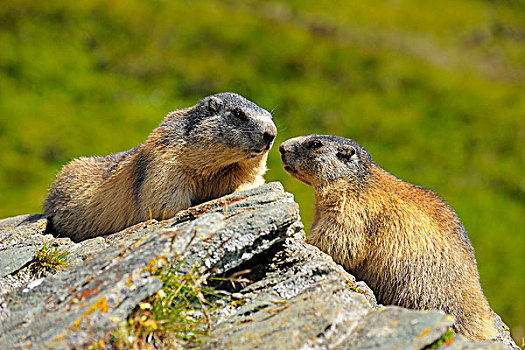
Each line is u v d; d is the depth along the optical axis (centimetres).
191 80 4384
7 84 3962
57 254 978
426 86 4856
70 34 4438
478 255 3419
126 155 1240
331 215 1219
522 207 3909
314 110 4294
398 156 4097
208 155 1123
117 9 4744
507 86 5150
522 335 2934
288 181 3534
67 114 3909
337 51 4981
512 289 3197
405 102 4641
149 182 1132
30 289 824
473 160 4241
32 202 3291
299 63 4725
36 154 3612
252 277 909
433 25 5938
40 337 720
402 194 1209
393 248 1134
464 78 5112
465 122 4575
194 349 764
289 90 4444
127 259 810
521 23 6231
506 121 4591
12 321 760
